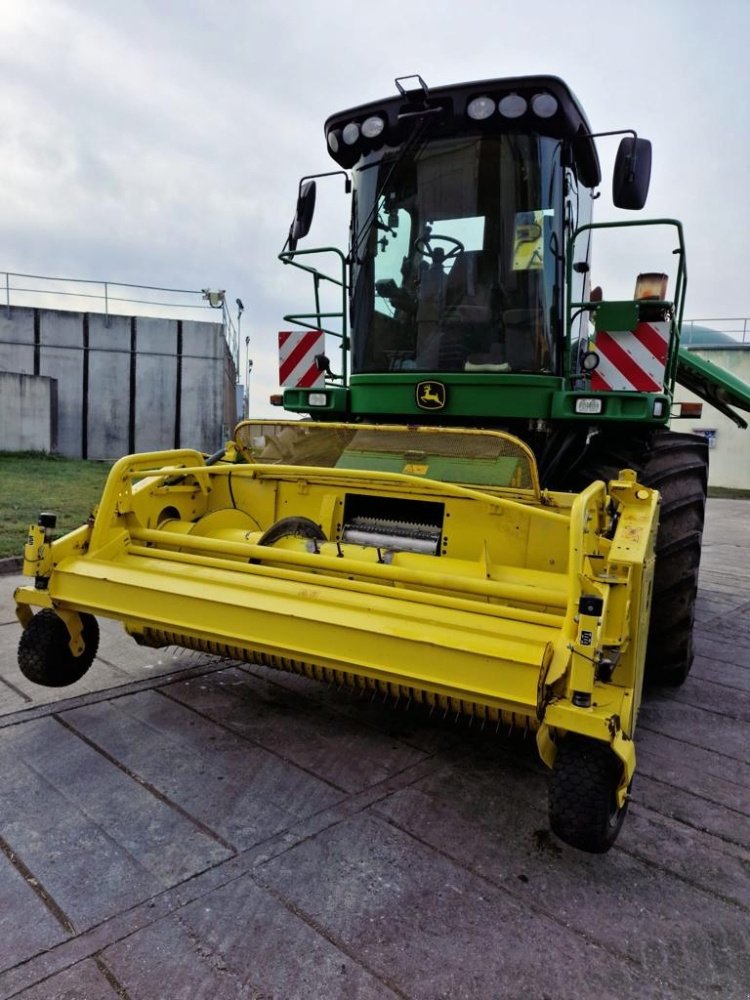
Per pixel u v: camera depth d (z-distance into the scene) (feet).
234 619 9.14
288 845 8.21
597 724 7.07
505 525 11.12
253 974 6.36
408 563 10.80
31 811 8.63
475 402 12.94
